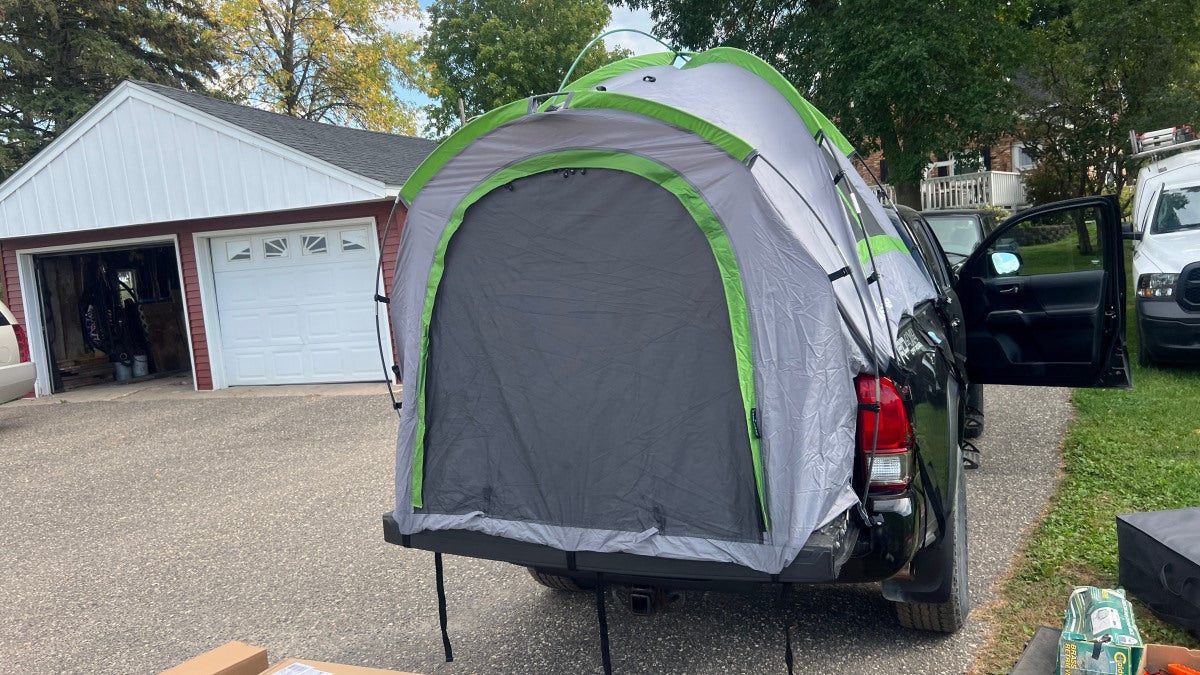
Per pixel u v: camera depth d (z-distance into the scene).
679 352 2.76
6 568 5.39
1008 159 24.84
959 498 3.46
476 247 3.03
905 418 2.76
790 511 2.55
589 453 2.86
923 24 14.16
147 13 26.53
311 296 11.87
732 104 3.14
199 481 7.22
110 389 13.48
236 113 12.49
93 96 25.34
